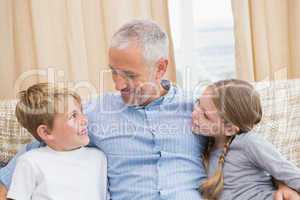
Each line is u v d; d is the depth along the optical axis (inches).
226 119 55.0
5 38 75.8
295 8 83.0
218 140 57.2
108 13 76.9
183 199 53.2
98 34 78.6
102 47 79.0
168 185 54.4
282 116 65.0
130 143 56.3
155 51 55.9
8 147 61.6
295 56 85.0
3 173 54.6
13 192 51.1
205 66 86.6
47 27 75.5
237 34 81.0
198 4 84.9
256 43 82.4
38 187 52.1
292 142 64.5
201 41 86.1
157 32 56.6
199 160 57.9
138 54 54.7
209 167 56.7
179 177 55.1
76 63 76.9
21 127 61.6
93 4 77.6
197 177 55.9
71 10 75.7
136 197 54.3
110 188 56.4
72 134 53.6
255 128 62.8
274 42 83.7
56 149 54.2
